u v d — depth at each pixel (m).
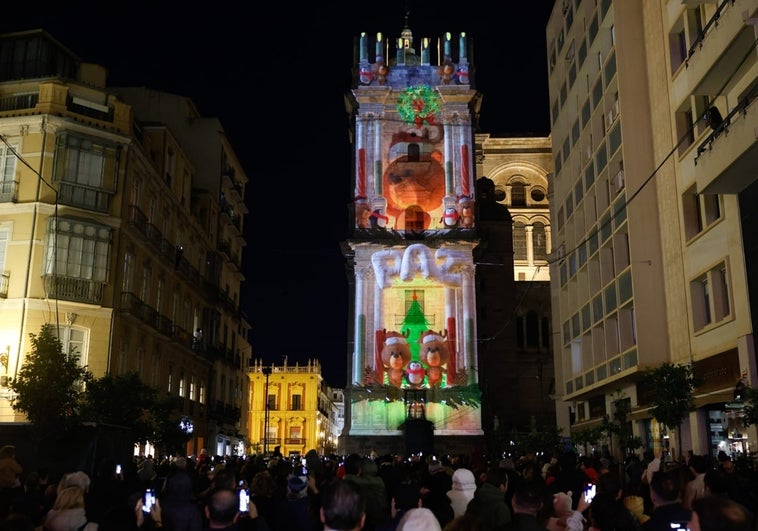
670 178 29.89
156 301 38.34
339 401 140.12
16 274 30.55
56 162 31.69
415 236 60.12
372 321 58.97
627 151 32.00
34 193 31.27
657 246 31.20
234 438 56.41
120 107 34.12
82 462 22.58
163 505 7.73
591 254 37.94
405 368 57.84
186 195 44.56
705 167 23.22
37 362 23.58
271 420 103.31
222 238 53.66
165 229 40.22
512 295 65.56
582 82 40.31
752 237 22.86
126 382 26.34
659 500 7.20
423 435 49.72
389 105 63.03
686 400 24.72
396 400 57.16
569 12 43.66
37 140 31.86
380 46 63.91
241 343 60.03
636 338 30.62
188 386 44.22
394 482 11.33
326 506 5.38
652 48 31.91
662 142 30.77
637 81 32.72
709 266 26.28
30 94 32.78
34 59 36.25
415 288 59.62
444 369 57.78
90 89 33.44
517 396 63.53
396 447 56.12
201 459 20.14
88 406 25.20
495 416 60.28
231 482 8.26
